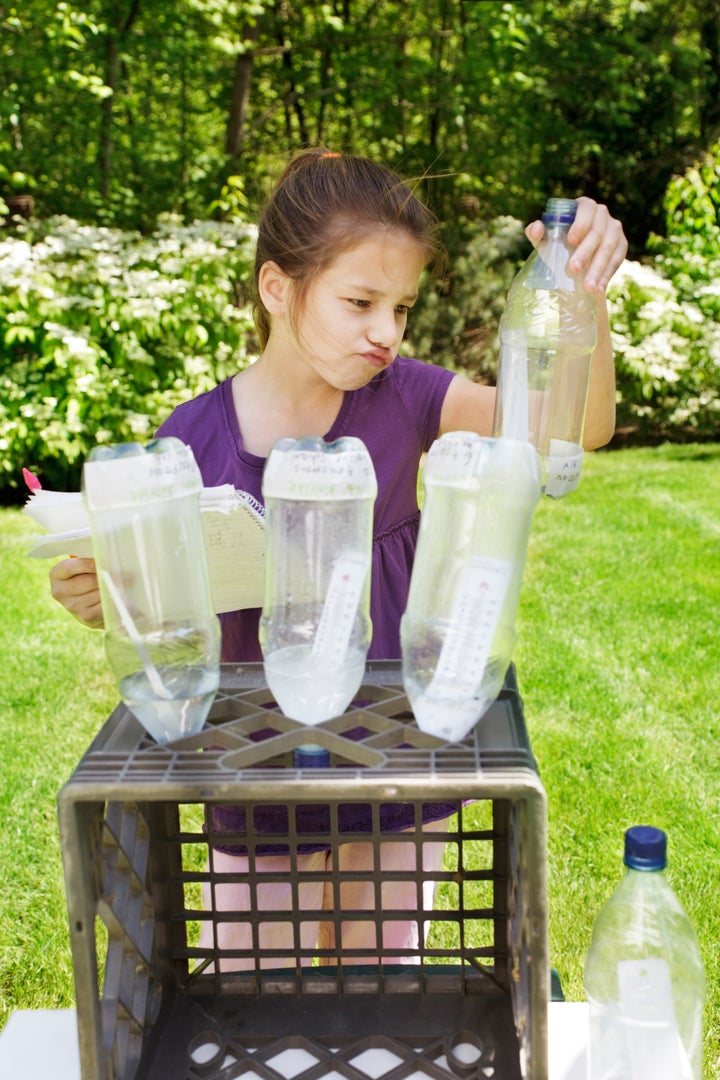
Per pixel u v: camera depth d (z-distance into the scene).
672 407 7.42
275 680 0.96
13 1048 1.10
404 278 1.22
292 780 0.86
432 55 9.71
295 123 10.55
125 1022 0.98
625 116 9.88
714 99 10.82
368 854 1.46
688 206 7.80
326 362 1.26
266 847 1.41
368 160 1.30
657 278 7.08
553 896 2.37
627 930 0.99
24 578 4.66
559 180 10.82
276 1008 1.09
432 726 0.92
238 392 1.45
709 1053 1.85
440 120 9.43
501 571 0.89
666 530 5.29
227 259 5.91
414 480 1.48
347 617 0.94
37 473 5.98
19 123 7.96
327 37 9.27
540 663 3.64
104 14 7.84
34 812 2.76
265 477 0.94
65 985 2.13
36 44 7.31
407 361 1.51
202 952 1.10
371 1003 1.09
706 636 3.89
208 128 10.40
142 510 0.90
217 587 1.20
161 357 5.88
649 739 3.09
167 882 1.09
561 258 1.25
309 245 1.21
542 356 1.29
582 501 5.91
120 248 5.93
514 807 0.99
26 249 5.55
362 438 1.42
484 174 9.75
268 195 1.39
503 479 0.88
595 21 10.16
